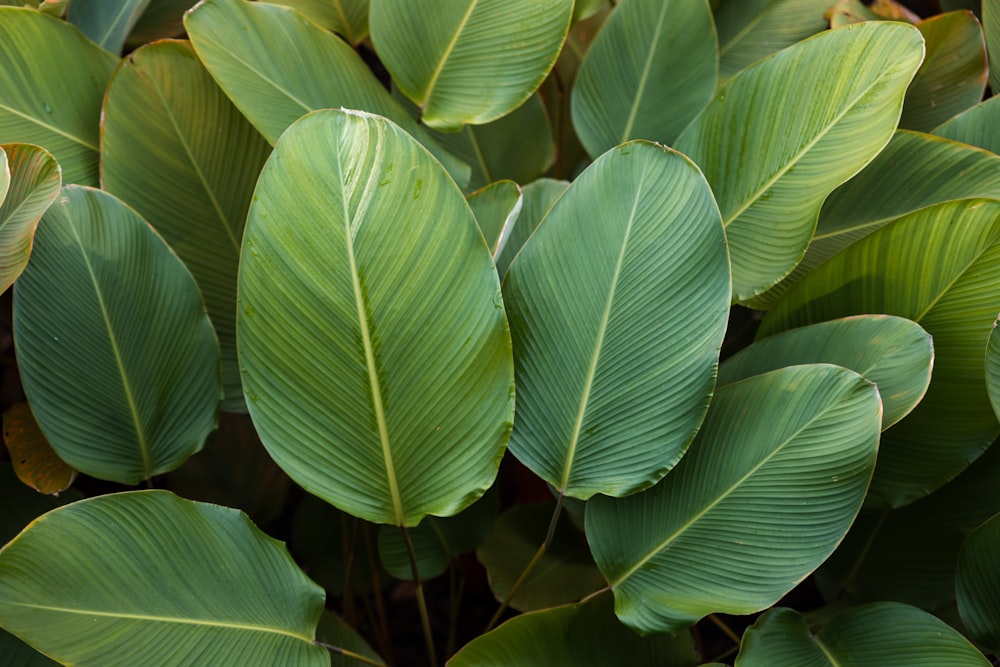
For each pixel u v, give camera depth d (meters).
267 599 1.83
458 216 1.81
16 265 1.83
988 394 1.84
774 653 1.84
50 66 2.04
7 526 1.96
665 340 1.86
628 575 1.88
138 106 2.03
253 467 2.32
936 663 1.83
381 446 1.84
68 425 1.91
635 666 1.89
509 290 1.89
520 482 2.43
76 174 2.04
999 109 2.10
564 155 2.50
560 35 2.10
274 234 1.79
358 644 1.98
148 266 1.94
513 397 1.84
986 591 1.89
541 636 1.87
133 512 1.80
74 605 1.75
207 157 2.06
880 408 1.81
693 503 1.87
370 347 1.81
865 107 1.93
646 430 1.87
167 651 1.77
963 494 2.00
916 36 1.92
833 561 2.04
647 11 2.21
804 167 1.96
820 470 1.83
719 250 1.85
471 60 2.11
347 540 2.23
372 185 1.79
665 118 2.20
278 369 1.82
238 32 2.02
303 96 2.03
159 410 1.96
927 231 1.89
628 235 1.87
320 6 2.23
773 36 2.35
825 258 2.10
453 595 2.32
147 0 2.20
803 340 1.93
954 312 1.91
